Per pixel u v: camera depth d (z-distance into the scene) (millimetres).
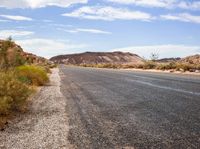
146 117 8953
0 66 19297
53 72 42688
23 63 23531
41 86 19781
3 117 9156
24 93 10977
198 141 6297
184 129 7352
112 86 19125
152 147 6008
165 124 7965
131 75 32281
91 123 8352
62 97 14086
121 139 6648
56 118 9180
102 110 10367
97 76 31312
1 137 7172
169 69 49469
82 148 6098
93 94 15016
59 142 6590
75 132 7391
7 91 10195
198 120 8281
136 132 7227
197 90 15625
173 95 13805
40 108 11078
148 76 29859
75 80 25438
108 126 7926
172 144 6156
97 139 6711
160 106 10828
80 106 11352
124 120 8617
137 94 14594
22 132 7578
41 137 7047
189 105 10828
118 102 12133
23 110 10500
